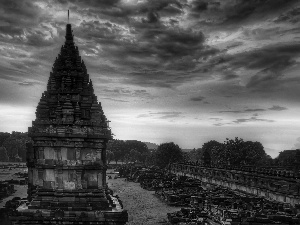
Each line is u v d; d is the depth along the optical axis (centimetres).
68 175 3133
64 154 3161
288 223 4269
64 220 2923
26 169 15738
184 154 18488
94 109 3347
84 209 3023
